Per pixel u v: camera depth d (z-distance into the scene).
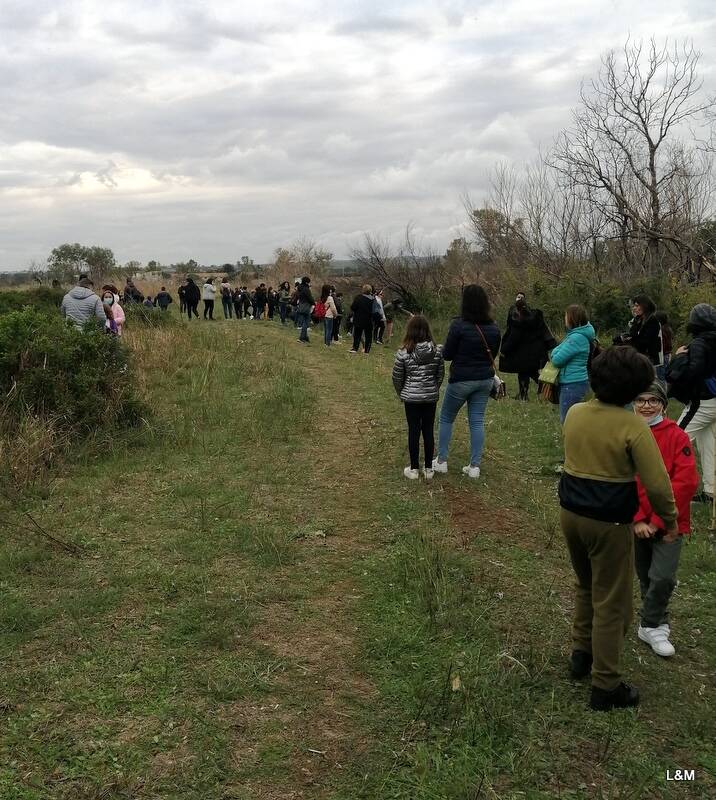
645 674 3.56
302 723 3.05
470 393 6.47
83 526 5.12
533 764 2.82
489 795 2.67
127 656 3.48
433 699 3.22
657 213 18.58
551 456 7.61
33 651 3.50
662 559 3.61
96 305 9.77
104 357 7.96
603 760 2.88
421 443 7.91
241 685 3.28
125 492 5.94
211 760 2.78
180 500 5.77
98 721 2.99
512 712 3.13
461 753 2.86
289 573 4.52
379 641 3.71
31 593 4.07
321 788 2.68
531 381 12.62
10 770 2.67
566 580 4.58
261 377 11.34
